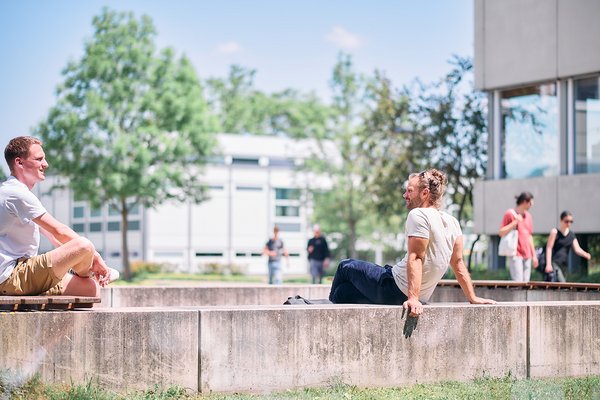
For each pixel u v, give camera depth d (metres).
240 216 63.97
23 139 6.38
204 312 6.16
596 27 21.69
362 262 7.57
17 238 6.32
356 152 59.12
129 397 5.80
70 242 6.30
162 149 49.84
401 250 62.22
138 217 61.06
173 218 61.06
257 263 64.50
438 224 7.02
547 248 14.31
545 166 23.08
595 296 10.24
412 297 6.86
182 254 61.34
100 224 65.31
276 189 65.50
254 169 64.56
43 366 5.76
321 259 26.34
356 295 7.63
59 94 49.69
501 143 24.20
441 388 6.55
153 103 49.69
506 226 13.70
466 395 6.23
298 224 66.62
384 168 40.16
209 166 62.56
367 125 41.16
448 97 36.47
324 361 6.49
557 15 22.55
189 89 51.47
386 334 6.70
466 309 7.02
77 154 49.00
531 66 23.19
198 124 51.47
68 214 68.25
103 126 49.09
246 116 95.69
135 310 6.07
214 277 48.72
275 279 25.11
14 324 5.71
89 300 5.98
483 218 24.20
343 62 62.19
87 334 5.88
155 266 57.56
